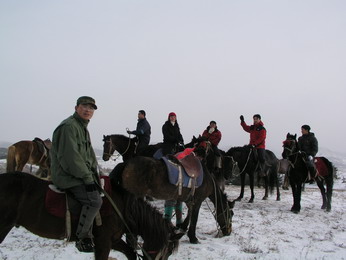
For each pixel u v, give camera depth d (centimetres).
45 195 362
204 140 952
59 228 364
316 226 837
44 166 1148
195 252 580
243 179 1216
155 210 413
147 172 566
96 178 389
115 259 503
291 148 1048
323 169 1073
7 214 343
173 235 405
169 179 583
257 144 1157
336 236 747
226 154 1163
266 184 1288
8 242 583
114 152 1173
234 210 988
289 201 1261
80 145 363
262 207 1086
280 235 729
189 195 620
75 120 366
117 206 397
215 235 705
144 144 1038
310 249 637
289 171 1054
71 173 350
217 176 1073
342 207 1173
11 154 1059
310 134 1073
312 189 1867
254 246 631
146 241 402
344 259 584
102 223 381
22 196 354
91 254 537
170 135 895
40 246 567
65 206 362
